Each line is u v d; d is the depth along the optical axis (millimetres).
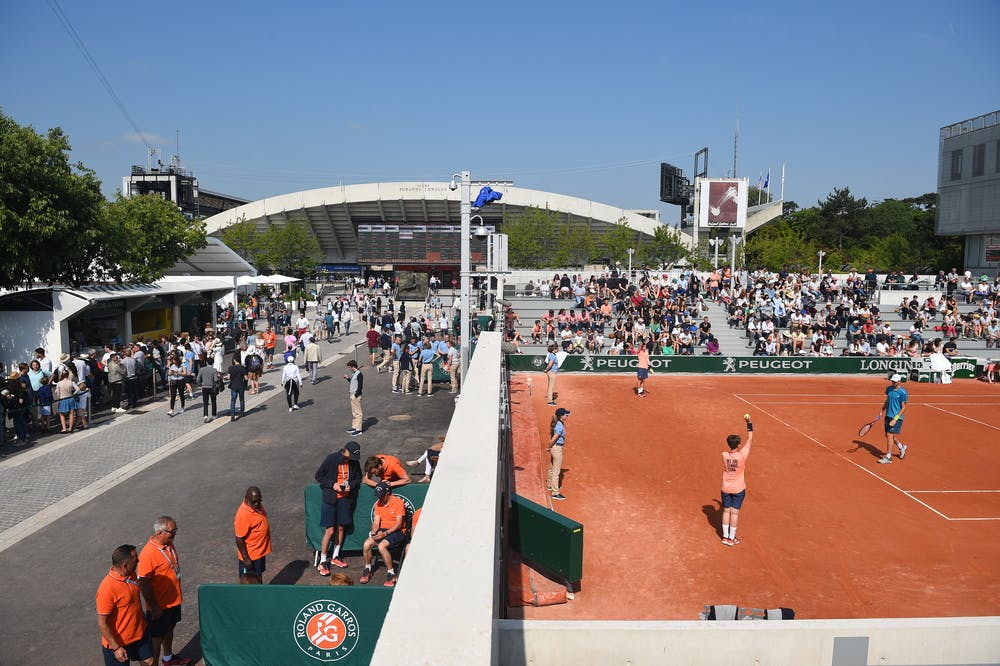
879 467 17438
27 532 12078
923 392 27984
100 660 8422
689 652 5320
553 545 10125
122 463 16031
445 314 41062
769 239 79188
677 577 11141
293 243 70500
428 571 3537
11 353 24500
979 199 51438
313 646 7930
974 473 17047
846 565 11781
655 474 16531
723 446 19094
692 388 27766
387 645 2801
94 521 12594
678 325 34906
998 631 5504
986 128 50750
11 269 23391
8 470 15477
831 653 5383
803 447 19188
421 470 15219
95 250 27406
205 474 15281
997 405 25438
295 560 11148
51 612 9500
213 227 77938
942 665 5504
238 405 22281
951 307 39781
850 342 34938
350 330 42594
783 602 10430
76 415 20016
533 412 22609
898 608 10312
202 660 8422
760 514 14086
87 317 27922
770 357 31047
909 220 103312
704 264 62969
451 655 2723
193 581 10367
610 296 39812
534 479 15336
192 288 34812
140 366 22703
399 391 24766
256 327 42594
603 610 9945
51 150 23797
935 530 13422
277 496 13938
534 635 5234
